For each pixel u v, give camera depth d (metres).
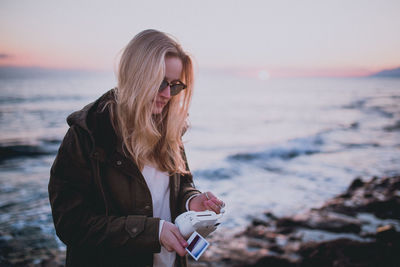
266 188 7.82
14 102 35.47
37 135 16.48
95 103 1.21
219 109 40.03
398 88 116.06
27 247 4.12
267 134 19.83
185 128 1.47
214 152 13.55
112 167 1.16
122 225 1.07
